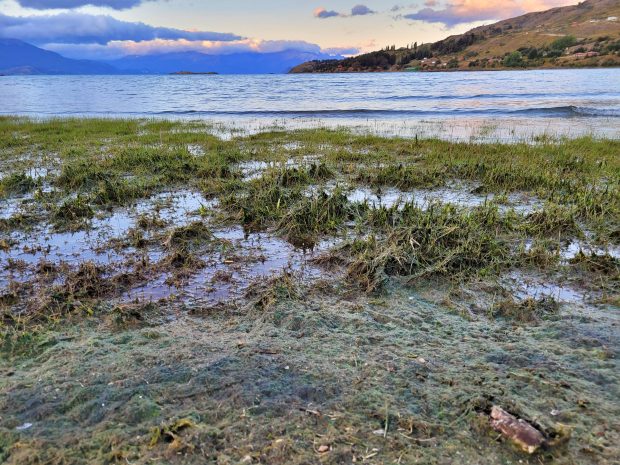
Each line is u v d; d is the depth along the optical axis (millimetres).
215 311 3990
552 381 2914
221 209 7223
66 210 6785
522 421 2475
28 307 4043
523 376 2969
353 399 2754
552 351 3283
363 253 4961
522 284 4523
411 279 4547
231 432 2479
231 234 6160
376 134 16812
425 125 20031
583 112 23797
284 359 3178
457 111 26500
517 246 5508
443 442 2430
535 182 8555
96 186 8484
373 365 3105
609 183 8492
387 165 10492
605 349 3266
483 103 32062
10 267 4984
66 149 12789
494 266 4844
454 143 13477
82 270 4711
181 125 19734
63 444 2398
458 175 9477
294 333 3582
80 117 23422
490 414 2586
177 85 80375
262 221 6578
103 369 3049
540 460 2293
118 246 5660
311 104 34812
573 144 12828
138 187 8289
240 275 4805
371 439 2449
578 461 2281
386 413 2623
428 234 5402
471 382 2920
